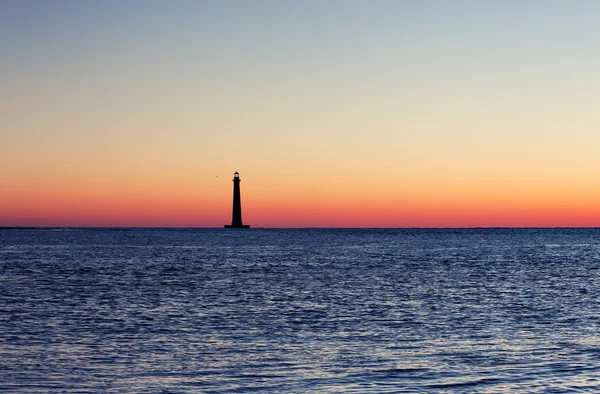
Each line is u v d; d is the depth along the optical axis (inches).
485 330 1352.1
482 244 6756.9
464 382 926.4
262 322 1453.0
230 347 1171.9
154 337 1264.8
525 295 2000.5
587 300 1876.2
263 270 2992.1
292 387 904.9
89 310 1631.4
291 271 2935.5
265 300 1845.5
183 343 1206.3
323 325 1414.9
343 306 1723.7
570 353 1117.7
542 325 1418.6
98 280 2455.7
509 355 1102.4
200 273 2807.6
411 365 1029.2
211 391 886.4
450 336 1282.0
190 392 881.5
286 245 6264.8
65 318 1498.5
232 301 1820.9
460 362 1050.1
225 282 2388.0
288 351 1136.8
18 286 2223.2
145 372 984.9
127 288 2166.6
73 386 907.4
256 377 957.2
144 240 7869.1
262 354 1111.6
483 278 2600.9
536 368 1008.2
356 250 5157.5
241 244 6515.8
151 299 1863.9
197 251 4886.8
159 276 2647.6
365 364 1036.5
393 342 1219.2
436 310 1653.5
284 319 1497.3
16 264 3336.6
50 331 1325.0
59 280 2452.0
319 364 1037.8
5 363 1035.9
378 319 1501.0
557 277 2659.9
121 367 1015.6
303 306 1720.0
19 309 1646.2
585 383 918.4
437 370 996.6
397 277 2630.4
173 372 985.5
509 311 1638.8
